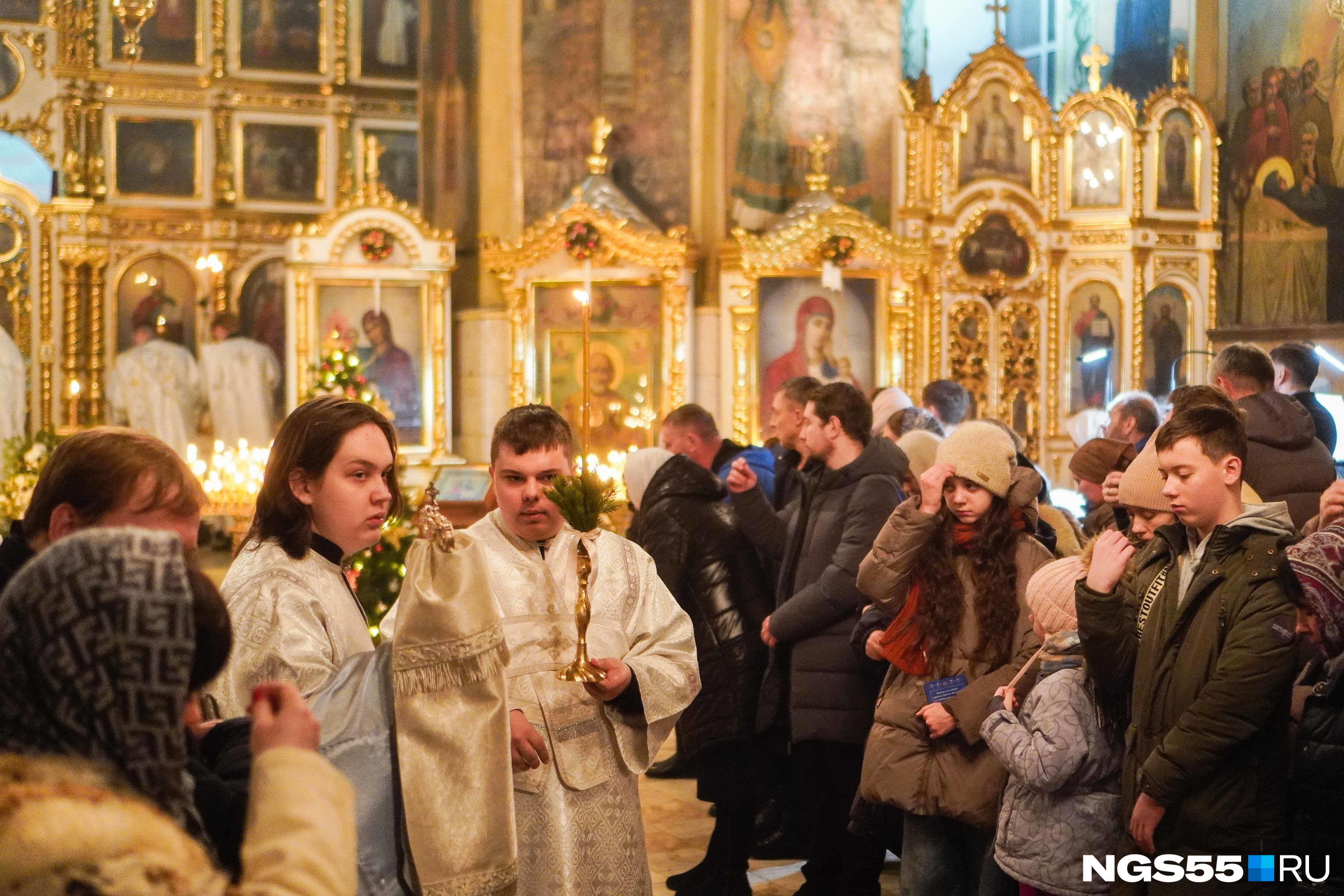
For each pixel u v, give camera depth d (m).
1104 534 3.10
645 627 3.11
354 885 1.47
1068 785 3.17
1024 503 3.73
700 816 5.89
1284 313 14.46
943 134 13.27
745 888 4.65
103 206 16.72
